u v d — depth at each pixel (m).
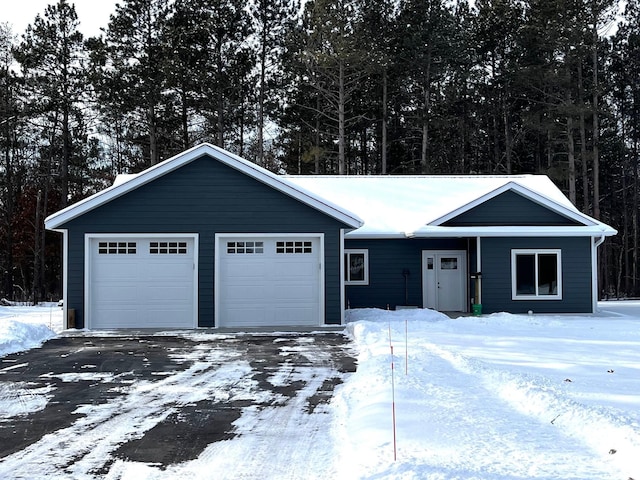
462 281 22.78
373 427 6.58
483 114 43.78
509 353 11.91
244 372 10.73
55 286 45.66
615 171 45.03
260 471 5.60
